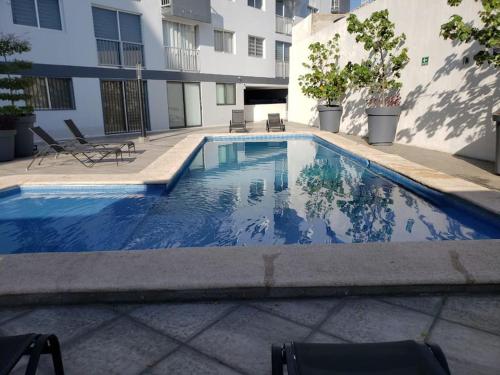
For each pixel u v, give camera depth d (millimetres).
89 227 5207
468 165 7492
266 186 7410
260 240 4750
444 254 3242
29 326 2586
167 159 8953
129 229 5121
